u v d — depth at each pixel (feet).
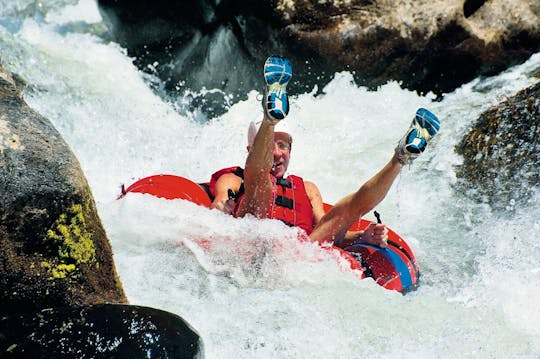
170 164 75.87
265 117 48.60
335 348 40.81
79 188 35.99
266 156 50.55
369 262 54.24
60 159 36.22
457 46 90.89
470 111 76.02
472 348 42.45
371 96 89.51
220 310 42.78
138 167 74.08
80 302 36.45
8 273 34.53
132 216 50.72
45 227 35.09
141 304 41.88
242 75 93.20
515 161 64.90
